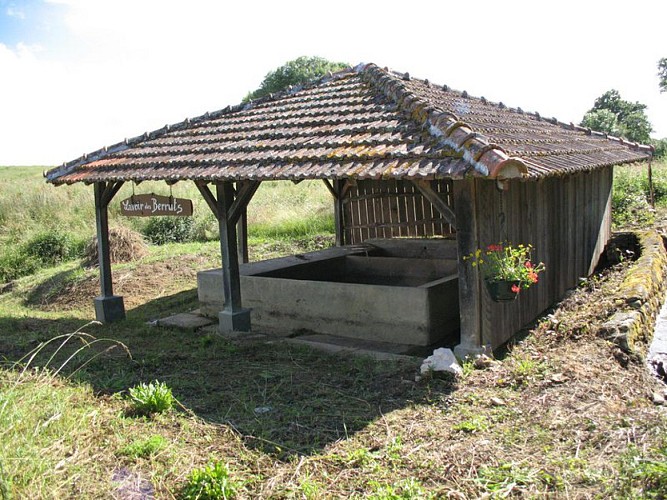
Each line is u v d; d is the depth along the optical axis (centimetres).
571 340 632
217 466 364
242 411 484
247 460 400
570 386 502
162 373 589
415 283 913
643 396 493
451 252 985
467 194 572
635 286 739
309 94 905
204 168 725
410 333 695
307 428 449
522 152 609
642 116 3991
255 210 1725
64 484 354
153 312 978
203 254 1359
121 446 410
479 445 410
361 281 966
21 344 730
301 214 1647
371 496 349
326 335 757
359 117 727
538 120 1080
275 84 4622
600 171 1055
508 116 927
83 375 566
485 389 511
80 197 2022
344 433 439
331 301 754
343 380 557
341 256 979
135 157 854
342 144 657
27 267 1460
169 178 732
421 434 432
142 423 455
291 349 671
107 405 488
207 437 430
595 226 1030
